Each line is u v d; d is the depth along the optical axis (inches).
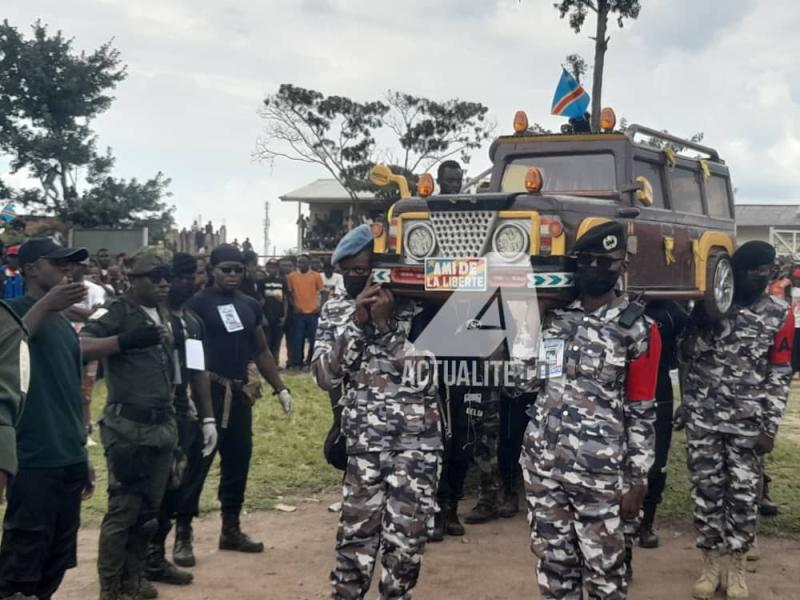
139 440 199.9
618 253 167.8
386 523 179.9
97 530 267.0
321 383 192.1
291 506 297.4
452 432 259.0
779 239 1374.3
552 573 169.8
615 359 165.2
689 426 223.0
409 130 1184.8
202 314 239.5
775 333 213.2
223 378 239.9
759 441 215.0
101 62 1261.1
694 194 316.8
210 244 1242.0
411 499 179.6
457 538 264.4
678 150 325.1
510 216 214.7
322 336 197.2
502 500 290.8
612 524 164.6
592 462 163.8
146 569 222.1
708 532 220.2
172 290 221.3
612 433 165.2
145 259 205.5
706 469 220.2
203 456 229.5
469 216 219.9
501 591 222.8
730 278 292.2
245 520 282.0
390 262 226.1
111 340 194.4
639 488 165.8
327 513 290.5
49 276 175.3
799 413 485.1
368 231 195.8
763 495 289.6
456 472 263.0
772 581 231.9
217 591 219.8
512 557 247.9
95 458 348.2
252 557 245.8
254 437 389.4
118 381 201.6
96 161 1267.2
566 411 167.2
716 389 218.2
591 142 285.7
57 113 1250.0
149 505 203.5
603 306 169.9
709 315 219.0
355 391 186.2
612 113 285.7
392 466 181.0
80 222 1253.1
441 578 231.5
